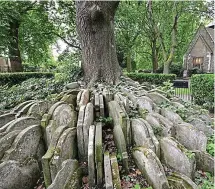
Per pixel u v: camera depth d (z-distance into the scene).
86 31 5.99
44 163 2.09
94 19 5.61
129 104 3.58
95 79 5.96
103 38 6.01
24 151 2.37
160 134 2.81
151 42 17.83
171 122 3.04
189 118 3.59
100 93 4.04
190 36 20.33
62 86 5.86
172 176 2.27
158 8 14.59
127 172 2.36
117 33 14.04
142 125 2.59
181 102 4.64
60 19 13.24
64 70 7.30
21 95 5.26
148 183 2.20
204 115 3.97
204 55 22.66
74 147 2.57
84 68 6.38
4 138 2.29
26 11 12.30
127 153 2.60
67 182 2.06
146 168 2.20
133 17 13.44
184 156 2.32
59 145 2.24
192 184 2.12
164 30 16.00
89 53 6.12
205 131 3.52
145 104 3.57
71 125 3.12
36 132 2.59
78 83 5.64
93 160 2.18
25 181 2.31
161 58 23.08
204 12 13.76
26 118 2.93
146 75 12.48
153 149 2.43
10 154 2.20
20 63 13.03
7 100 5.01
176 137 3.02
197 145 2.88
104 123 3.19
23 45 13.67
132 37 15.54
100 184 2.18
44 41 14.16
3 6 9.31
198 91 7.00
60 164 2.14
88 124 2.69
